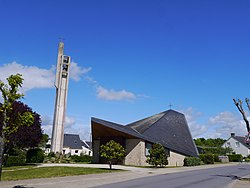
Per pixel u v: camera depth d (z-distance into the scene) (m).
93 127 33.72
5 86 12.19
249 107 17.92
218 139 98.62
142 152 32.47
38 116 25.91
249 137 17.64
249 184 15.52
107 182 16.05
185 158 35.62
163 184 15.41
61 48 43.72
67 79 43.25
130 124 41.00
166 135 36.84
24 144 24.88
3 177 16.80
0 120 14.61
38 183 14.74
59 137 41.22
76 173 19.91
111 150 24.11
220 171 26.16
